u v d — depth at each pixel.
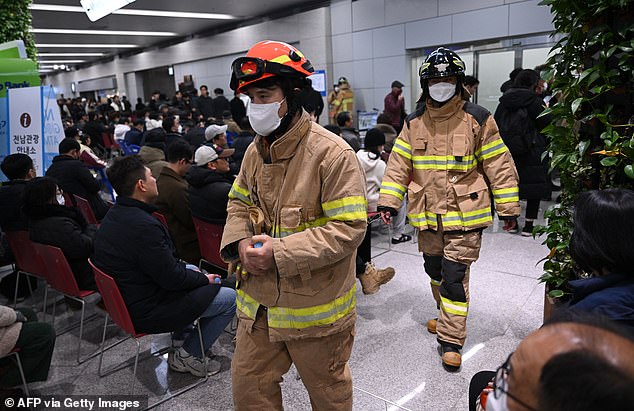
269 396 1.65
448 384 2.36
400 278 3.71
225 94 14.48
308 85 1.47
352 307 1.59
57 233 2.76
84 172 4.21
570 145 2.08
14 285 3.69
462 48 8.30
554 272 2.27
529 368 0.64
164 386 2.47
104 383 2.52
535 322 2.91
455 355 2.44
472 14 7.92
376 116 7.77
